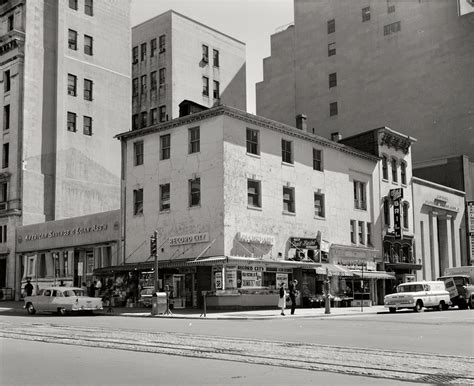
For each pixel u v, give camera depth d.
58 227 50.66
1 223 57.22
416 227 55.56
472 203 63.66
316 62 83.62
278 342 16.00
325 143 45.59
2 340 16.91
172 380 9.74
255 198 39.41
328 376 10.20
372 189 50.47
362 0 79.94
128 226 42.91
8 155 58.38
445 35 71.81
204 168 38.25
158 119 74.50
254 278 37.66
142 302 39.03
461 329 20.73
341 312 34.53
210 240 37.16
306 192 43.25
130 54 69.56
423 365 11.54
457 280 41.06
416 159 72.06
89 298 33.34
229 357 12.70
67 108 61.19
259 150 39.97
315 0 85.12
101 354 13.31
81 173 61.31
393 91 75.25
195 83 76.88
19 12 59.72
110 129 65.38
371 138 52.16
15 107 58.19
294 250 40.84
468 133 68.56
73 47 63.19
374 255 49.44
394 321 25.95
